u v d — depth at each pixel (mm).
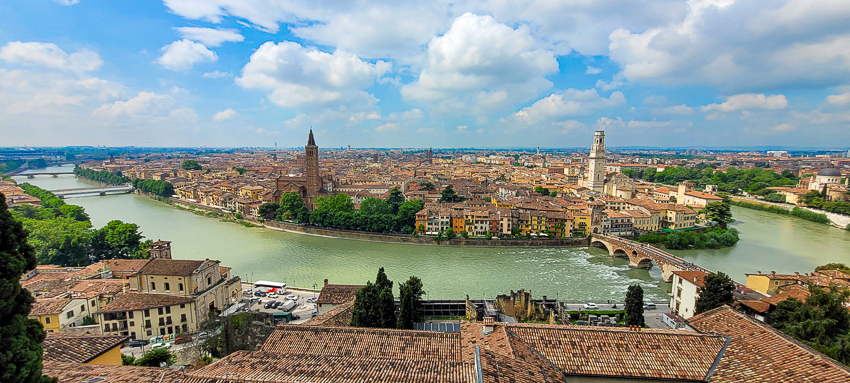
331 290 95125
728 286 80062
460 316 95750
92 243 142375
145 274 91688
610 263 160875
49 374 37344
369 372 38406
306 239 194500
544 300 103688
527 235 196750
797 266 152250
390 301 74000
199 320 91250
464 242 186375
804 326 64062
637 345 43312
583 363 41500
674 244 178500
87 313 89375
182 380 36906
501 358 37656
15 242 29906
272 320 92500
